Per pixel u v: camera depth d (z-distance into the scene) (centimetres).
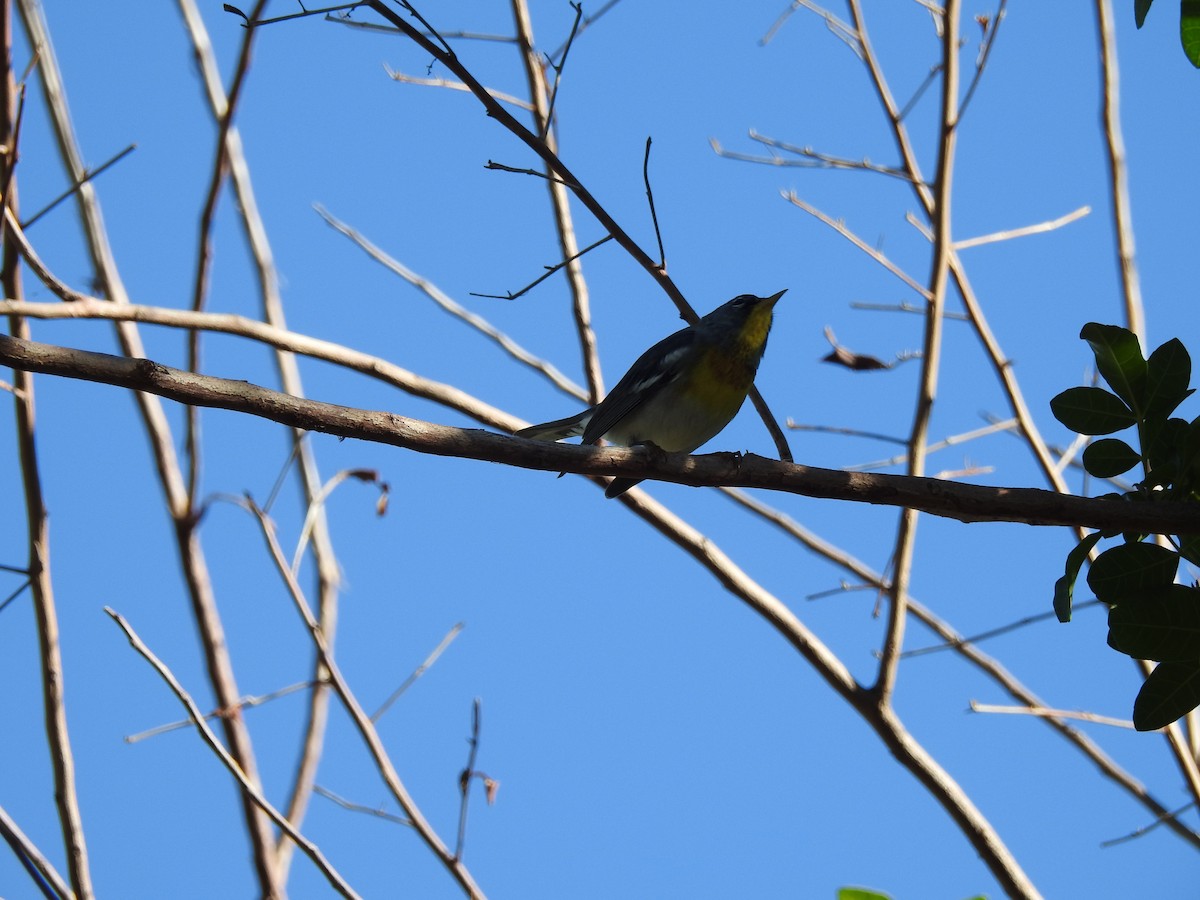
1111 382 750
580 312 1313
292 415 723
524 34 1311
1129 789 1185
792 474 786
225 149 1388
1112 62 1302
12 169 1077
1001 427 1253
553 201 1323
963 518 776
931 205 1284
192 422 1398
